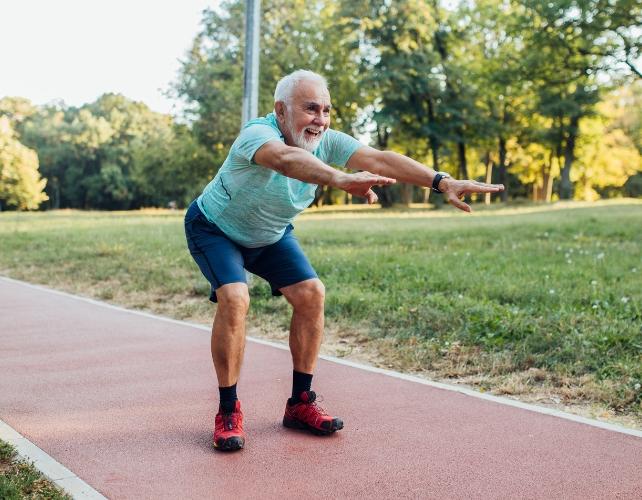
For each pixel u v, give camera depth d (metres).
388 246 12.94
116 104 88.25
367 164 3.52
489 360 5.21
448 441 3.65
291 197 3.45
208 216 3.60
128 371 5.20
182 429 3.84
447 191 3.28
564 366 4.89
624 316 6.04
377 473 3.21
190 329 6.87
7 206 78.12
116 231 18.36
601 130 45.38
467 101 39.16
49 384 4.83
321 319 3.76
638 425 3.97
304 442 3.63
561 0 20.89
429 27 38.38
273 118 3.46
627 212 22.05
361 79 38.06
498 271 8.90
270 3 40.47
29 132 83.19
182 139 44.72
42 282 10.53
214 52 42.09
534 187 59.44
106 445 3.57
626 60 21.98
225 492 2.98
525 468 3.28
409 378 4.91
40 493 2.89
